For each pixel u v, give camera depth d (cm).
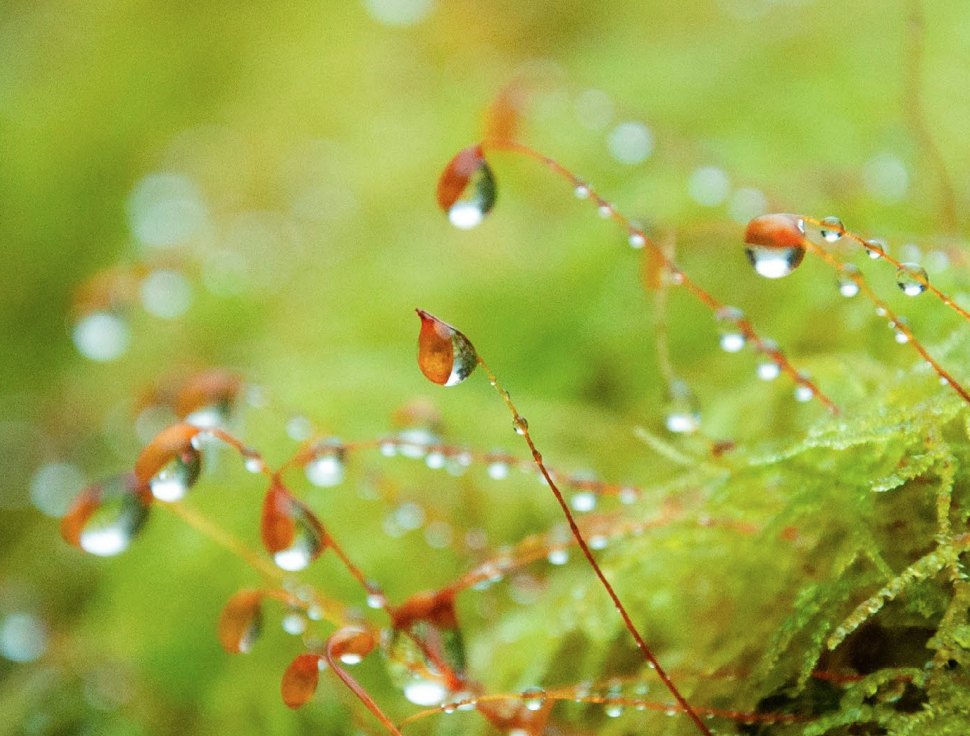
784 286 11
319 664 10
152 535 12
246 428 12
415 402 11
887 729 10
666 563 10
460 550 11
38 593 12
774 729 10
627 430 11
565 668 10
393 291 14
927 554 10
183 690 11
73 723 11
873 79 13
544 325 12
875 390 10
